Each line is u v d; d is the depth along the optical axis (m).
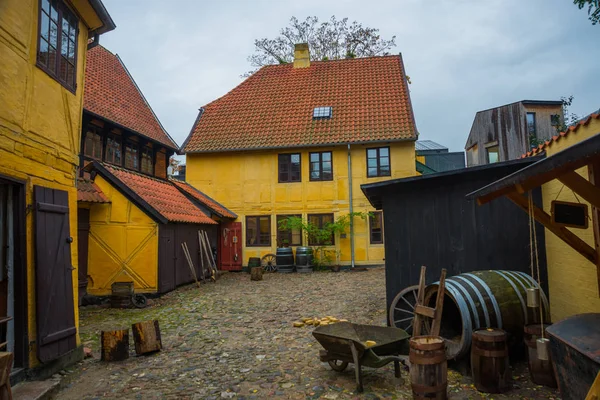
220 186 19.77
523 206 4.83
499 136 22.75
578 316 4.05
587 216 4.64
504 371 4.70
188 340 7.59
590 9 5.95
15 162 5.21
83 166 13.22
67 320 6.16
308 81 22.94
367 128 18.97
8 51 5.07
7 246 5.34
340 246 18.72
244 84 23.58
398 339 5.20
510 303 5.31
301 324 8.30
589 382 3.31
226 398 4.91
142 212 12.67
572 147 2.86
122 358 6.50
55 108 6.22
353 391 4.97
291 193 19.30
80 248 12.15
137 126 16.28
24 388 4.98
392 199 7.97
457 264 7.27
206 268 16.55
